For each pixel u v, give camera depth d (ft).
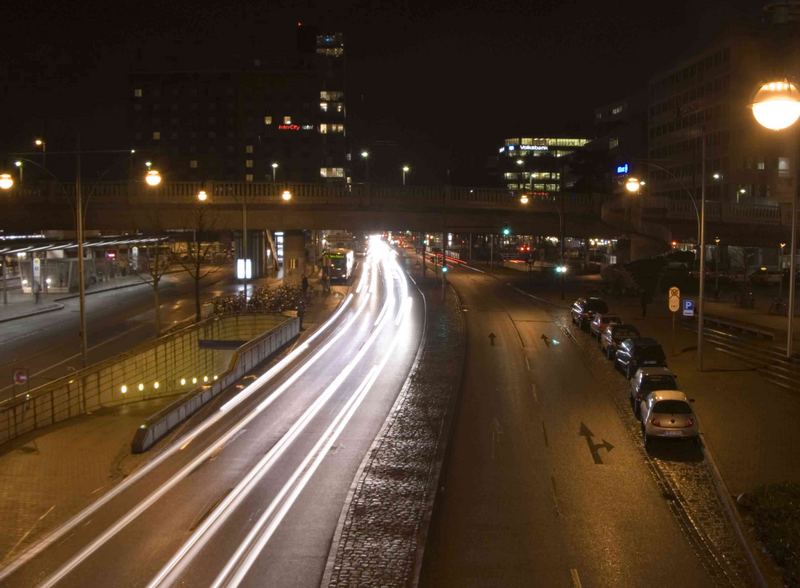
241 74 456.45
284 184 218.18
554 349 137.90
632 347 109.91
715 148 335.67
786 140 313.94
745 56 318.86
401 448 75.51
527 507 59.11
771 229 270.26
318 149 460.55
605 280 270.46
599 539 52.75
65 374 126.93
